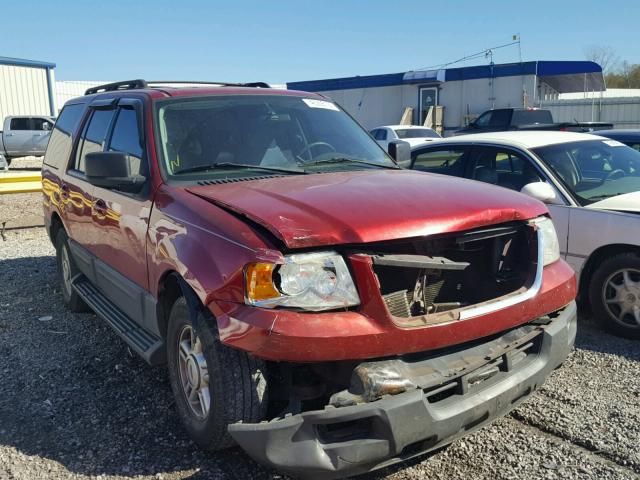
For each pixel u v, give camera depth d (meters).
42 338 5.55
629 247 5.23
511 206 3.46
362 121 30.97
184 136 4.21
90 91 6.29
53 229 6.46
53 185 6.22
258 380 3.11
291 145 4.45
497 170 6.40
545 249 3.60
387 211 3.12
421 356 3.06
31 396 4.38
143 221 3.95
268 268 2.87
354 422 2.91
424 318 2.99
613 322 5.31
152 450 3.65
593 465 3.40
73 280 5.90
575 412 3.98
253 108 4.59
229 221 3.19
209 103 4.50
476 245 3.43
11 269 8.16
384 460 2.90
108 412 4.12
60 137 6.43
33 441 3.77
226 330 2.96
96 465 3.51
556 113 25.58
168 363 3.81
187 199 3.59
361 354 2.83
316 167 4.29
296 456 2.81
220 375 3.11
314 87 32.56
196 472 3.42
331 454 2.81
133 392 4.42
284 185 3.63
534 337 3.41
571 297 3.63
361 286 2.90
